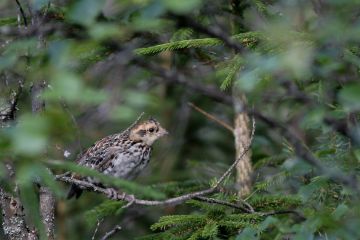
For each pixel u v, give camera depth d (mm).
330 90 10000
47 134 5449
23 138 5355
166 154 17375
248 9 12477
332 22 7031
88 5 5973
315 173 12500
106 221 16156
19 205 10938
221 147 17891
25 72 7043
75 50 6312
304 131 13422
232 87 12453
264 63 6836
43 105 9766
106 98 5641
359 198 9969
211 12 11445
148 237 11469
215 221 11086
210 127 17953
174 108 17875
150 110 16109
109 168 14289
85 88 5680
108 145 14367
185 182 13719
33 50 6879
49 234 10977
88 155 14219
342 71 8062
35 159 5945
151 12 6289
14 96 9891
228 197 11836
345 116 10258
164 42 11695
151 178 16031
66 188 13898
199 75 13789
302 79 10680
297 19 10461
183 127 17688
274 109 13375
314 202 11680
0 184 8633
